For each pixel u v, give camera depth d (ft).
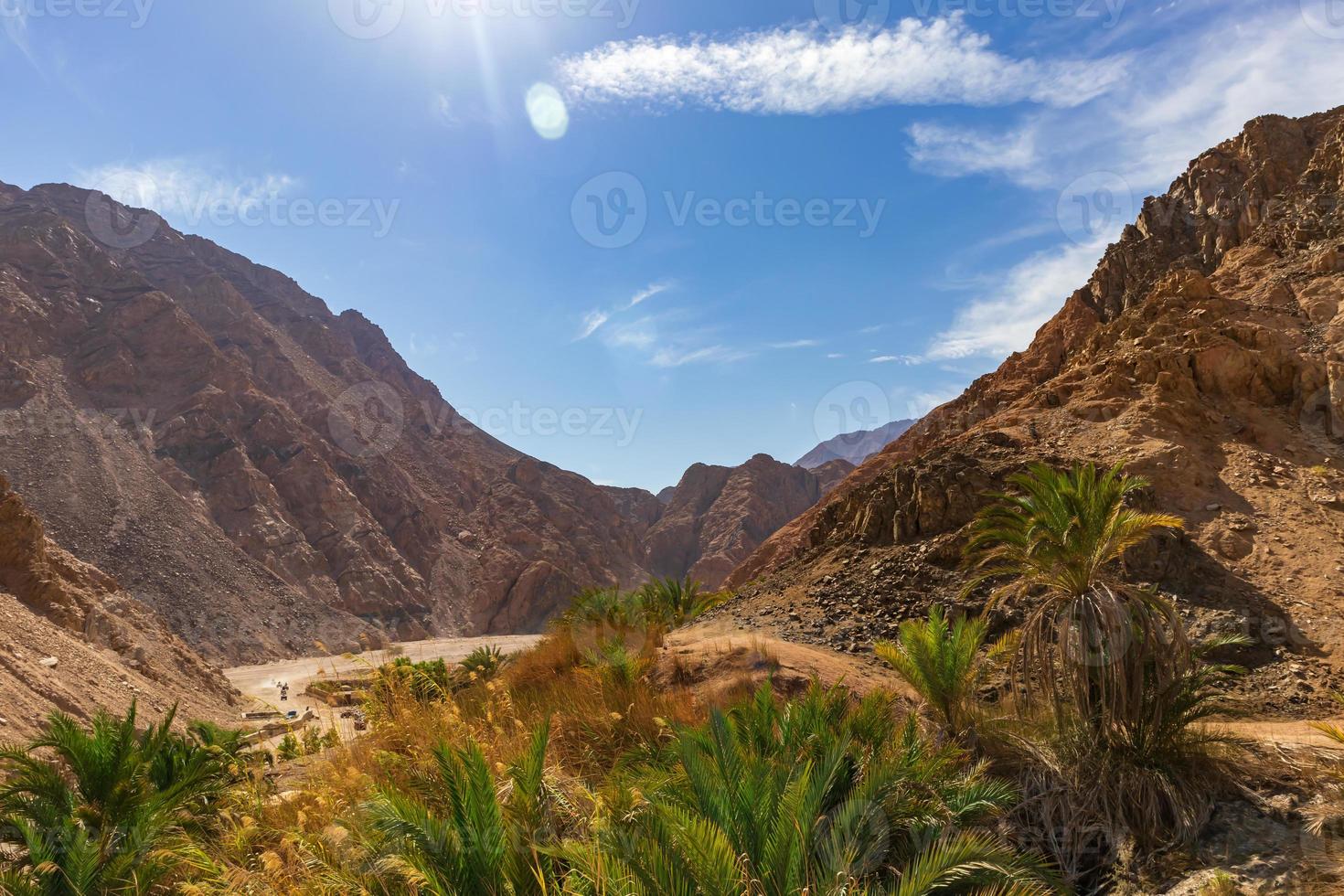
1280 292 91.40
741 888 12.49
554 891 13.41
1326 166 115.34
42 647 103.35
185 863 19.92
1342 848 17.35
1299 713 35.47
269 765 28.60
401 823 14.28
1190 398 77.30
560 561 645.10
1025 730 24.12
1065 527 24.11
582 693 27.81
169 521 443.73
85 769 27.07
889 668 40.24
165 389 561.02
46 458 446.60
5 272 570.46
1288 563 52.95
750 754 17.93
